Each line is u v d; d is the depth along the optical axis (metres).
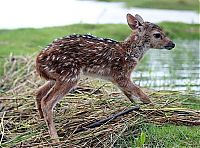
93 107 9.73
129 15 9.95
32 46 19.83
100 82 11.45
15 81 12.46
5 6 34.12
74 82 9.21
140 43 9.82
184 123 9.53
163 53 19.98
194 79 14.52
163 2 39.69
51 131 8.88
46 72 9.13
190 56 19.27
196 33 26.23
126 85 9.70
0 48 19.09
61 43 9.16
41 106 9.08
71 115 9.49
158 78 14.49
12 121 9.66
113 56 9.52
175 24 27.56
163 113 9.51
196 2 39.56
